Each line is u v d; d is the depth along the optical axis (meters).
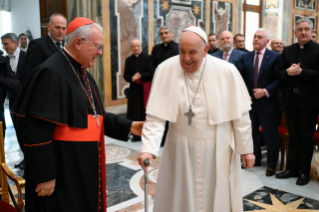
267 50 4.16
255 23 10.27
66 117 1.74
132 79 5.79
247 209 3.11
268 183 3.79
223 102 2.06
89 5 6.19
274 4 10.15
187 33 1.86
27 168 1.76
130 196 3.39
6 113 8.60
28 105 1.70
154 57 5.62
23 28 9.99
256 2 10.18
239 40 6.26
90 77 2.07
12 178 1.98
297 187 3.66
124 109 7.03
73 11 6.04
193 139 2.11
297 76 3.67
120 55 6.85
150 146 2.00
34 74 1.76
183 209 2.18
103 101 6.66
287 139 4.09
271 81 4.08
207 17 8.28
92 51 1.83
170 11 7.55
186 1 7.81
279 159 4.75
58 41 3.70
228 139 2.15
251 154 2.17
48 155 1.69
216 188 2.10
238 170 2.24
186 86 2.10
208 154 2.11
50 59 1.82
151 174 4.07
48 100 1.69
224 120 2.06
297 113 3.79
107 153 5.04
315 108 3.63
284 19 10.10
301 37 3.62
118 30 6.74
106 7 6.47
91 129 1.87
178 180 2.17
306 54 3.64
